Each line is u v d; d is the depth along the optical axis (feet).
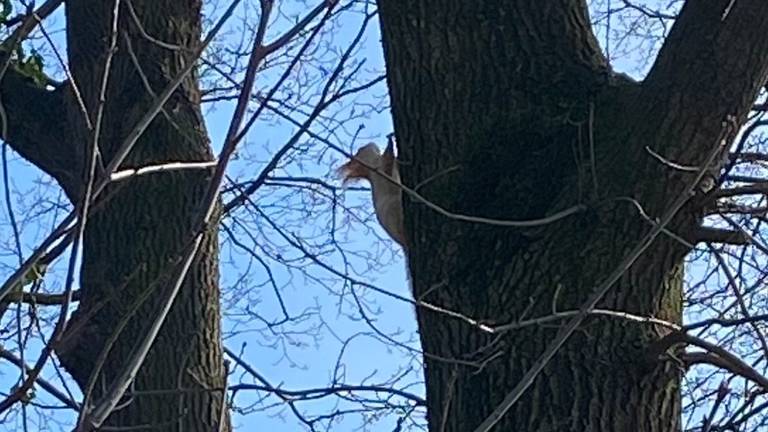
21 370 7.98
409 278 12.50
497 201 11.37
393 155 14.05
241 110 7.29
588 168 11.09
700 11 10.97
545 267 10.85
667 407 10.71
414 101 12.01
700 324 10.43
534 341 10.66
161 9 14.67
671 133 10.84
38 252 7.36
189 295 13.60
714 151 8.89
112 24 7.48
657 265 10.84
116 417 13.07
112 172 7.39
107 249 13.74
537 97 11.72
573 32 12.04
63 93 15.31
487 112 11.75
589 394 10.52
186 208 13.87
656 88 11.02
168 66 14.44
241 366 11.36
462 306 11.10
